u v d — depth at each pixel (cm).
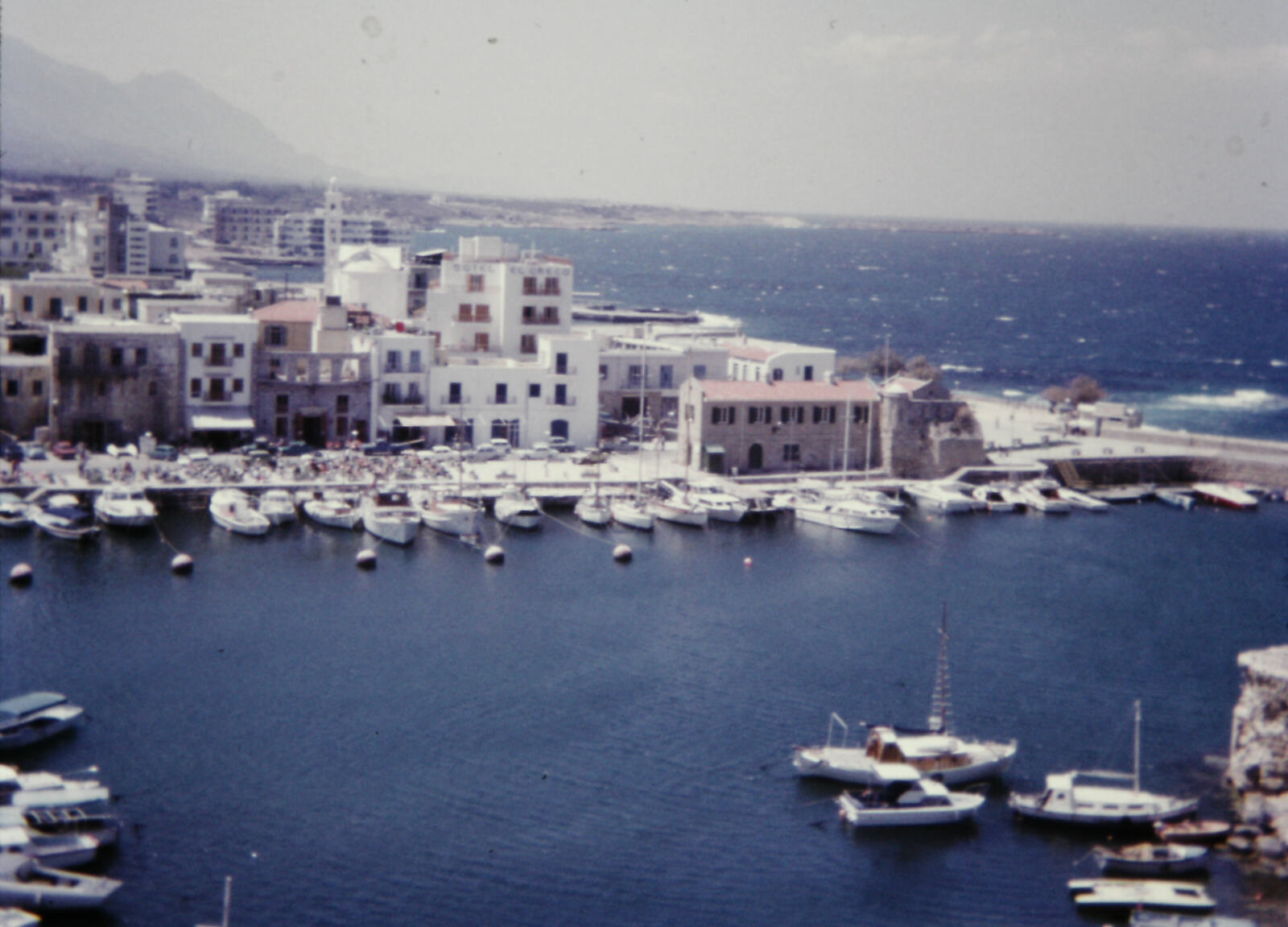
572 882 7000
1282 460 17812
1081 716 9169
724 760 8425
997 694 9556
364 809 7656
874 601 11819
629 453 17050
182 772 8019
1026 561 13412
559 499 14962
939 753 8175
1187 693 9612
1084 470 17550
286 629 10531
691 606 11525
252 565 12256
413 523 13162
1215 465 17912
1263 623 11312
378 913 6656
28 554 12231
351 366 16350
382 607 11175
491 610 11200
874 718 9106
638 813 7731
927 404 16738
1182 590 12325
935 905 6894
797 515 14962
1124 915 6825
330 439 16288
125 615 10712
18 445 15062
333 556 12662
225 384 15888
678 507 14450
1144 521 15575
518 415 16900
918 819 7688
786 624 11081
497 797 7862
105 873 6869
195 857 7081
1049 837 7594
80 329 15462
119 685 9269
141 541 12838
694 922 6681
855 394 16762
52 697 8656
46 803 7262
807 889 7012
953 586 12356
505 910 6731
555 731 8781
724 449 16288
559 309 18562
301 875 6962
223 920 6519
